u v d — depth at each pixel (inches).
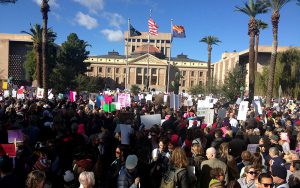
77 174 255.8
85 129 485.4
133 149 323.9
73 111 517.3
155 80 5221.5
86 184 201.3
